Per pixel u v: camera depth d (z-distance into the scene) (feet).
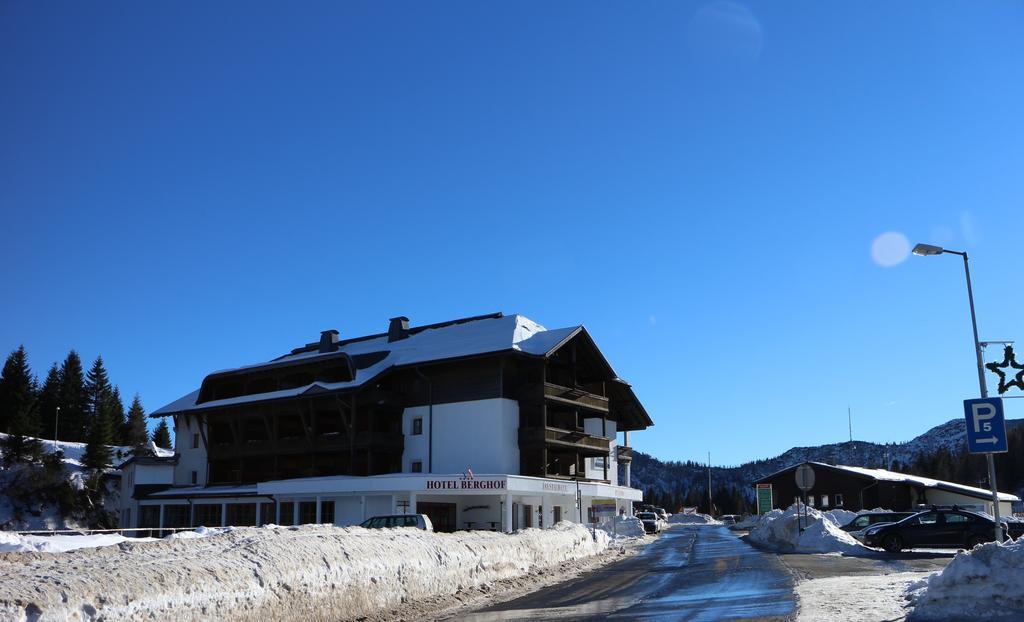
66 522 235.81
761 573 72.74
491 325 206.59
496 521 176.55
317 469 204.13
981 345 67.15
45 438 346.33
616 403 236.02
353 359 205.67
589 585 70.03
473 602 59.47
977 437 52.70
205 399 237.25
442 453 187.62
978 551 41.29
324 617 45.93
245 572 41.04
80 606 31.37
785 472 270.87
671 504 583.17
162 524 223.71
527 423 186.70
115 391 431.84
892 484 254.68
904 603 44.96
